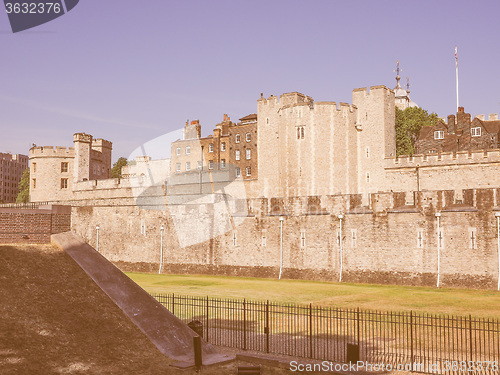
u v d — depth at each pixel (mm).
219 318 25766
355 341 20469
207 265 56188
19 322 17516
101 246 66500
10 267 20625
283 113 68125
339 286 42750
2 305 18188
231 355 18422
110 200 66625
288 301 32562
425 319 25672
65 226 24562
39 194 81125
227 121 82562
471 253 40875
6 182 178750
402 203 44625
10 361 15109
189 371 16578
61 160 81500
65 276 21297
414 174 59719
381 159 67625
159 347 18484
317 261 48719
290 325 24078
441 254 42250
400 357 17781
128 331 19016
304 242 49656
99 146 88625
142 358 17375
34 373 14789
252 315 26812
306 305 30500
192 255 57469
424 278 42812
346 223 47312
